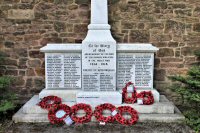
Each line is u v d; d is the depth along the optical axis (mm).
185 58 4508
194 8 4426
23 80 4504
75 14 4426
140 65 3947
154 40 4492
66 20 4430
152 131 3311
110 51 3820
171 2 4406
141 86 3998
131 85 3936
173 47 4496
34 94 4516
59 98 3848
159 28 4461
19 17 4391
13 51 4461
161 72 4516
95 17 3871
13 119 3580
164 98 4199
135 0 4406
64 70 3951
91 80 3873
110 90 3895
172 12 4426
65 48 3865
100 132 3271
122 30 4469
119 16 4438
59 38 4469
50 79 3975
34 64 4492
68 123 3477
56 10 4406
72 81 3982
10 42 4438
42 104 3729
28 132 3275
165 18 4438
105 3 3861
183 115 3660
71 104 3812
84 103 3793
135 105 3764
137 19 4445
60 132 3270
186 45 4496
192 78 3613
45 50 3859
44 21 4418
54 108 3605
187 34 4473
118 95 3807
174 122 3576
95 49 3818
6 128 3393
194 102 3672
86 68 3852
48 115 3551
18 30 4418
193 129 3379
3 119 3721
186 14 4434
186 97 3529
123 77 3979
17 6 4371
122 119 3510
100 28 3861
